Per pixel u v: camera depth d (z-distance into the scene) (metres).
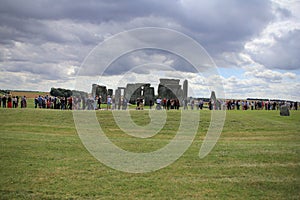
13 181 13.23
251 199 11.83
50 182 13.27
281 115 38.75
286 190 12.76
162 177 14.31
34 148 18.98
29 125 28.81
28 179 13.53
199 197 11.98
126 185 13.20
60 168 15.23
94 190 12.55
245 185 13.29
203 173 14.95
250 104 55.28
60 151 18.66
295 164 16.48
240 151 19.59
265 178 14.19
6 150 18.17
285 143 22.98
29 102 61.34
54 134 25.14
